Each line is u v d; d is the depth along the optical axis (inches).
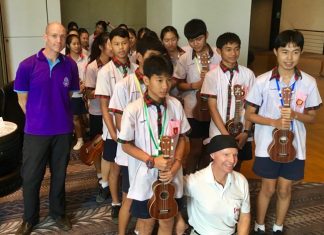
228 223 84.2
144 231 89.0
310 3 520.1
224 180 81.7
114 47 105.9
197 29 118.6
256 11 555.2
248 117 97.6
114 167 110.8
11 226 112.7
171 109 81.8
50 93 100.0
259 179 143.6
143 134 80.0
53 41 96.2
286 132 92.4
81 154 124.3
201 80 117.6
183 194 84.5
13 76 211.9
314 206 125.6
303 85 92.3
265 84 93.7
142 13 308.7
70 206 124.4
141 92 93.2
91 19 295.9
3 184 105.5
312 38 522.9
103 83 105.3
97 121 135.4
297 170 97.2
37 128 100.6
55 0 212.8
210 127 112.8
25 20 208.4
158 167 76.5
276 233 107.0
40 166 103.9
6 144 100.5
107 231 111.0
